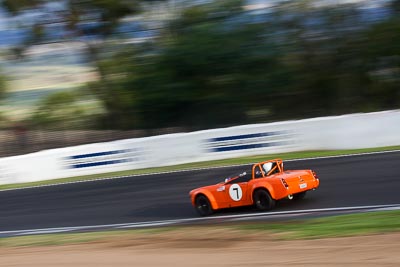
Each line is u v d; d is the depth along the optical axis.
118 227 18.70
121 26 46.59
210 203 18.45
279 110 41.66
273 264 10.23
